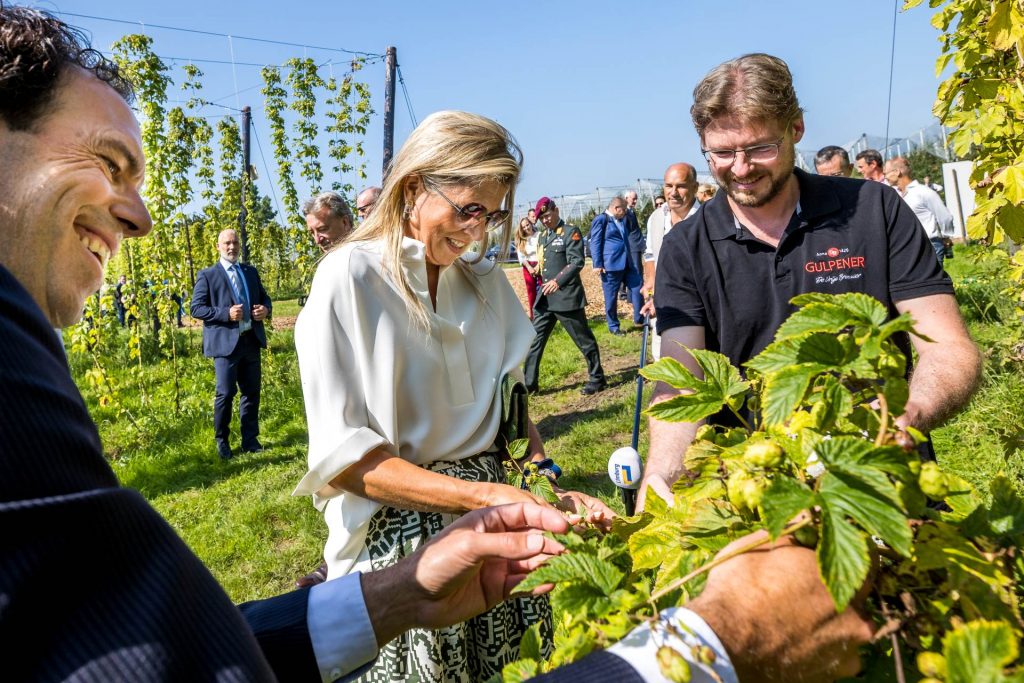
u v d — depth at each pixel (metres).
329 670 1.21
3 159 0.94
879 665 0.87
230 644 0.69
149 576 0.67
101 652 0.62
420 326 1.89
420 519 1.86
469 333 2.03
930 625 0.80
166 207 10.09
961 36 3.36
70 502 0.64
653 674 0.77
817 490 0.81
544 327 8.15
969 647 0.69
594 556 1.00
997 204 2.95
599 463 5.63
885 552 0.87
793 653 0.81
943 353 1.78
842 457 0.83
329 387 1.78
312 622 1.22
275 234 22.83
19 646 0.60
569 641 0.89
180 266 10.72
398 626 1.26
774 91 1.83
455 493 1.72
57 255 0.99
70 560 0.63
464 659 1.85
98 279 1.08
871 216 1.97
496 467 2.10
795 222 1.99
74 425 0.71
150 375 11.60
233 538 5.11
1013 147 3.25
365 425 1.82
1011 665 0.76
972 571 0.81
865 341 0.86
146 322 13.73
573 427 6.69
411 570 1.27
